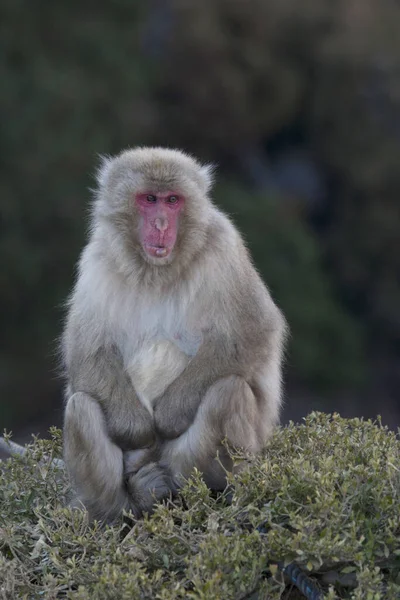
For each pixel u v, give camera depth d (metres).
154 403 23.86
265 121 124.56
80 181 104.69
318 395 110.56
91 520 23.41
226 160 125.62
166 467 23.41
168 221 23.11
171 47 121.75
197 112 122.00
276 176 125.88
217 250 23.52
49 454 25.53
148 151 24.36
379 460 20.64
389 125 128.88
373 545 18.83
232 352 23.22
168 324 23.59
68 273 103.69
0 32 108.50
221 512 20.59
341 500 20.31
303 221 122.19
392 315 123.50
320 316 109.50
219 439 22.73
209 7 124.94
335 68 128.12
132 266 23.45
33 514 22.92
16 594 19.84
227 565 18.67
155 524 20.22
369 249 125.06
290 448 23.75
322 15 129.38
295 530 20.06
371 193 126.25
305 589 18.70
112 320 23.53
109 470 23.12
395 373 120.50
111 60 112.19
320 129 129.25
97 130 107.31
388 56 129.00
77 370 23.59
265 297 24.19
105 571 18.95
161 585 18.86
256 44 125.38
